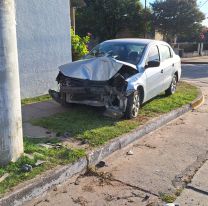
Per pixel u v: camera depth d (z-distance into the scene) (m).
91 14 35.97
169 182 5.07
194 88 12.36
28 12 9.13
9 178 4.57
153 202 4.51
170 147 6.54
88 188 4.86
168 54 10.27
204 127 7.94
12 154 4.88
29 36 9.25
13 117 4.81
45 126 6.88
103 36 37.62
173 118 8.58
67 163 5.13
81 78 7.48
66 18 10.27
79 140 6.17
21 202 4.34
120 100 7.37
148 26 38.25
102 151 5.81
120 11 36.12
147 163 5.75
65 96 7.93
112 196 4.65
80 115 7.74
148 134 7.30
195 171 5.46
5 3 4.53
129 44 8.88
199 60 31.34
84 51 12.48
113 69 7.32
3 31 4.56
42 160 5.14
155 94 9.16
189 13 36.81
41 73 9.73
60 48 10.22
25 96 9.36
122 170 5.46
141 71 8.12
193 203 4.51
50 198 4.57
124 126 7.08
